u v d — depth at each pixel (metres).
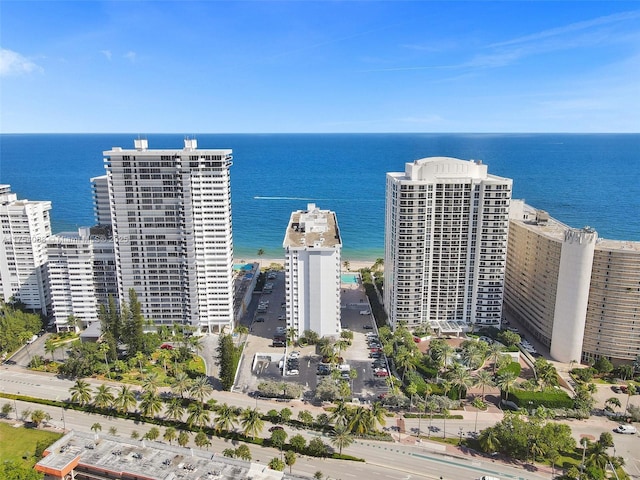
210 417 167.75
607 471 142.25
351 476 141.38
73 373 199.38
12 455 147.88
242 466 127.31
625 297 194.00
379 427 165.00
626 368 193.75
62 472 124.38
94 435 137.50
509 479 140.50
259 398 182.50
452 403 175.12
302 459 148.62
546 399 174.50
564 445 145.75
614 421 170.00
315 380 195.75
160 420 167.50
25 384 191.75
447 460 149.12
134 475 124.44
